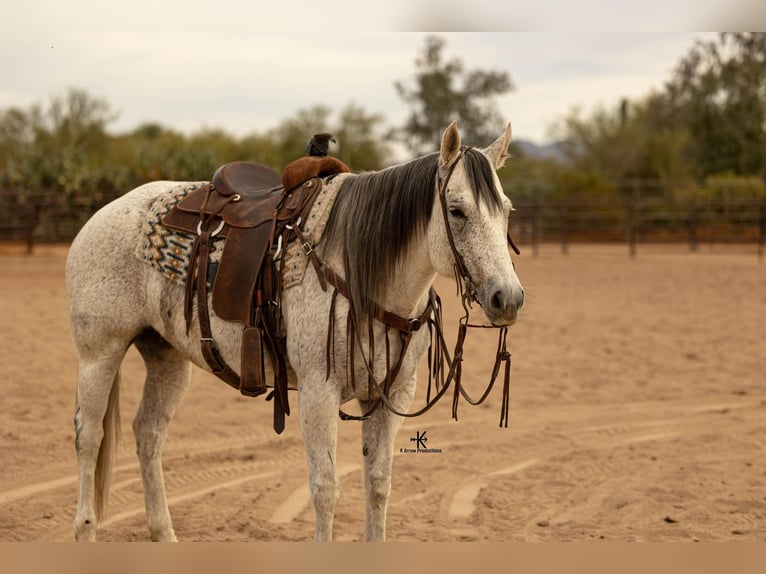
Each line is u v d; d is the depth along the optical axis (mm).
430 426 7094
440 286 18953
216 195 4246
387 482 3830
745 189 34031
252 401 7945
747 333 11445
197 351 4133
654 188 38812
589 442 6535
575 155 48969
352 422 7203
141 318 4293
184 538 4566
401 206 3680
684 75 44719
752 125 43062
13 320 12180
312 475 3645
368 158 51219
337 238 3779
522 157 52906
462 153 3525
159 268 4160
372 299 3674
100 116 45750
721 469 5785
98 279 4301
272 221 3939
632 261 23359
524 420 7234
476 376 9008
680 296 15508
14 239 25859
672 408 7562
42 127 45250
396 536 4559
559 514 4957
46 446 6266
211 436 6734
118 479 5703
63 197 25891
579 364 9586
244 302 3891
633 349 10461
